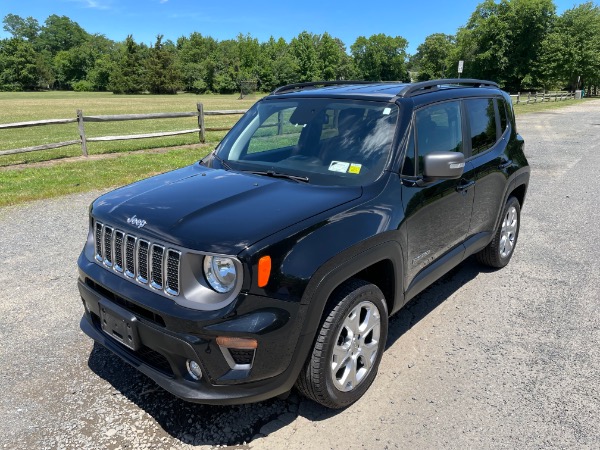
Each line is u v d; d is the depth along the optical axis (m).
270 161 3.54
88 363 3.42
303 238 2.57
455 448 2.67
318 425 2.84
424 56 121.69
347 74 128.25
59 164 11.05
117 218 2.85
